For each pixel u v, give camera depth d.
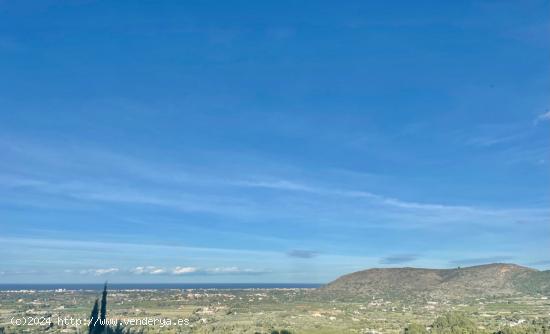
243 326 191.62
